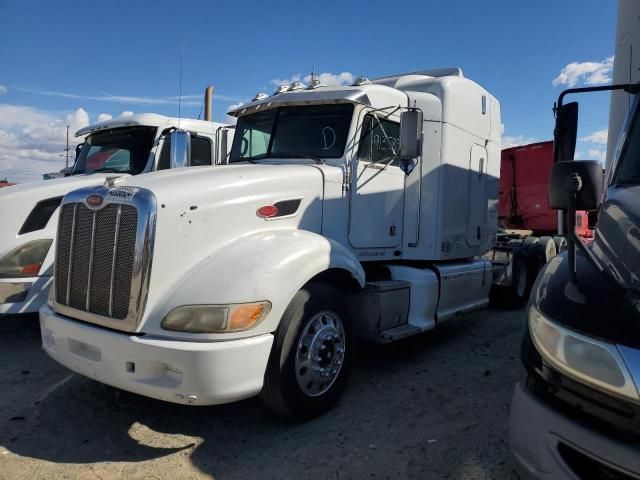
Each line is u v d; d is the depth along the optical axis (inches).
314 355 147.3
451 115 227.9
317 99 191.2
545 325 89.8
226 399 124.7
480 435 142.5
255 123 211.2
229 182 150.3
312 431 145.3
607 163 173.0
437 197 221.6
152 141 270.2
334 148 189.3
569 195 91.4
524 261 321.1
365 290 181.5
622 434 76.7
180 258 135.2
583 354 81.9
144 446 137.9
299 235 154.6
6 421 150.9
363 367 200.4
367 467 126.6
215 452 134.7
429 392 174.1
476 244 259.6
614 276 90.4
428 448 135.5
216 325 124.3
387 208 205.8
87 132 297.1
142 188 136.1
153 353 123.0
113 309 132.6
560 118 135.0
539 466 85.4
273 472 124.9
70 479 121.2
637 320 80.7
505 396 171.0
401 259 214.5
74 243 143.5
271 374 137.7
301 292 145.6
